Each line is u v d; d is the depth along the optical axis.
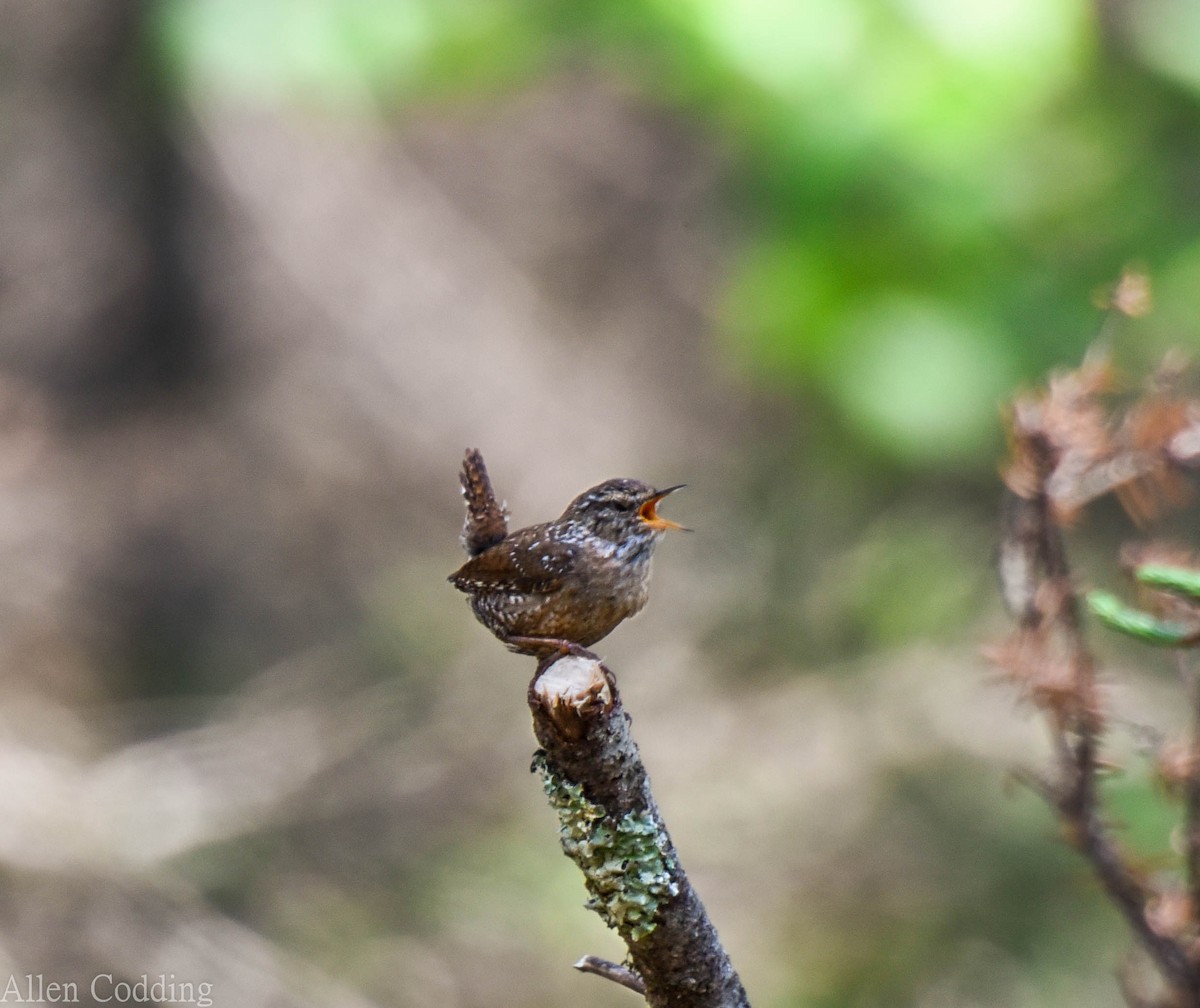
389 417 18.55
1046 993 11.85
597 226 19.16
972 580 14.27
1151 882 4.88
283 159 19.25
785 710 14.70
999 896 12.65
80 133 19.31
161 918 12.73
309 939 12.83
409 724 14.98
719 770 14.38
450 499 18.09
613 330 18.70
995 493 14.10
